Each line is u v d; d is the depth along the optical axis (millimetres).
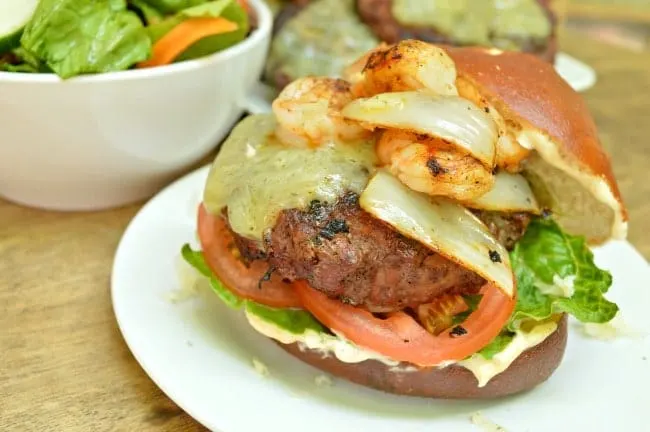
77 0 367
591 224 349
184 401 293
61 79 357
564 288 329
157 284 351
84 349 332
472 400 318
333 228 295
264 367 319
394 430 298
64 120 370
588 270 342
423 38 583
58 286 367
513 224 322
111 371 322
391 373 312
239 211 311
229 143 337
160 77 378
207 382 304
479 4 606
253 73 435
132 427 298
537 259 338
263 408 298
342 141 311
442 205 302
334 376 326
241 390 304
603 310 323
